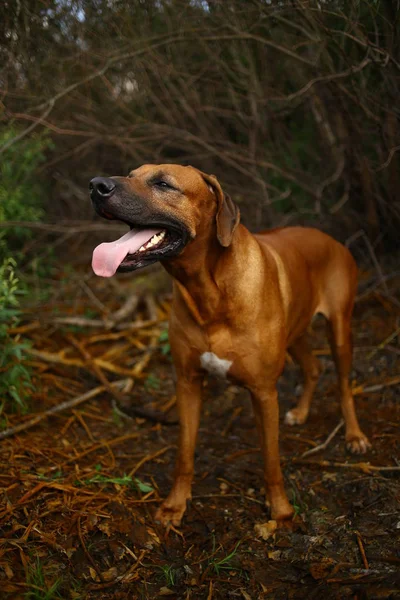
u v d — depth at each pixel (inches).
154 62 195.2
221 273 108.4
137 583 99.0
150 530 113.0
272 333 113.1
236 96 208.2
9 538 101.7
